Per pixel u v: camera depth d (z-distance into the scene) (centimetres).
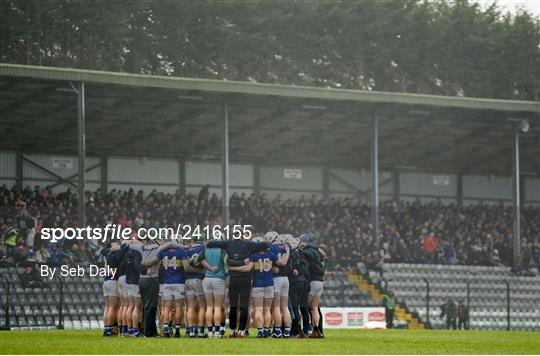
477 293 9094
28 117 8219
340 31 13225
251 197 9388
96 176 9312
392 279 8788
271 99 8088
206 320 4547
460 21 13662
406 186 10825
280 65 13075
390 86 13650
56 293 7225
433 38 13462
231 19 12794
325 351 3781
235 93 7762
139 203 8588
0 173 8925
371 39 13375
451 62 13725
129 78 7338
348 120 8794
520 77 13912
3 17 11594
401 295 8712
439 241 9731
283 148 9750
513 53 13875
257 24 12731
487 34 13775
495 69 13850
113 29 11925
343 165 10519
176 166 9688
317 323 4716
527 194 11431
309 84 13312
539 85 13925
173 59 12481
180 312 4619
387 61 13512
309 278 4681
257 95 7875
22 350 3606
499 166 10938
